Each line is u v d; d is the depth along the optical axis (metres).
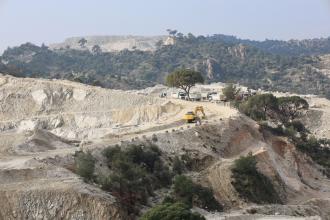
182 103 135.88
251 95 175.38
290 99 162.75
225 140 100.06
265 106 154.25
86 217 61.69
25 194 62.88
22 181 66.56
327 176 119.12
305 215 82.81
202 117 114.06
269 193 87.19
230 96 173.38
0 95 149.75
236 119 109.00
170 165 85.56
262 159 95.44
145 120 130.25
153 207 63.94
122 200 66.56
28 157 75.81
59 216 61.78
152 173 80.94
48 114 144.00
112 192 67.44
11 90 151.12
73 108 144.50
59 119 137.62
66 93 149.25
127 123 130.25
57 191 63.16
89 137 120.81
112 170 75.56
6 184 65.25
